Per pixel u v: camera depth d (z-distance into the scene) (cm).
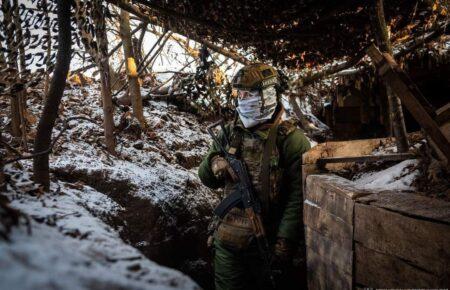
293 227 260
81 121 384
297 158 268
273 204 264
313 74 429
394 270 169
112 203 276
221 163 272
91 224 145
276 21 292
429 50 414
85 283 68
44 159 212
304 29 310
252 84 261
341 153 287
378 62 224
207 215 358
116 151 362
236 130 277
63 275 67
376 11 275
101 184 291
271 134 265
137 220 290
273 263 254
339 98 506
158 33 472
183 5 285
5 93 216
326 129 542
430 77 474
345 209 205
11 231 81
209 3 279
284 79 416
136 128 407
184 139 451
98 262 94
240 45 343
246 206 257
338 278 214
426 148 232
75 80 489
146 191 307
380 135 532
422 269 153
